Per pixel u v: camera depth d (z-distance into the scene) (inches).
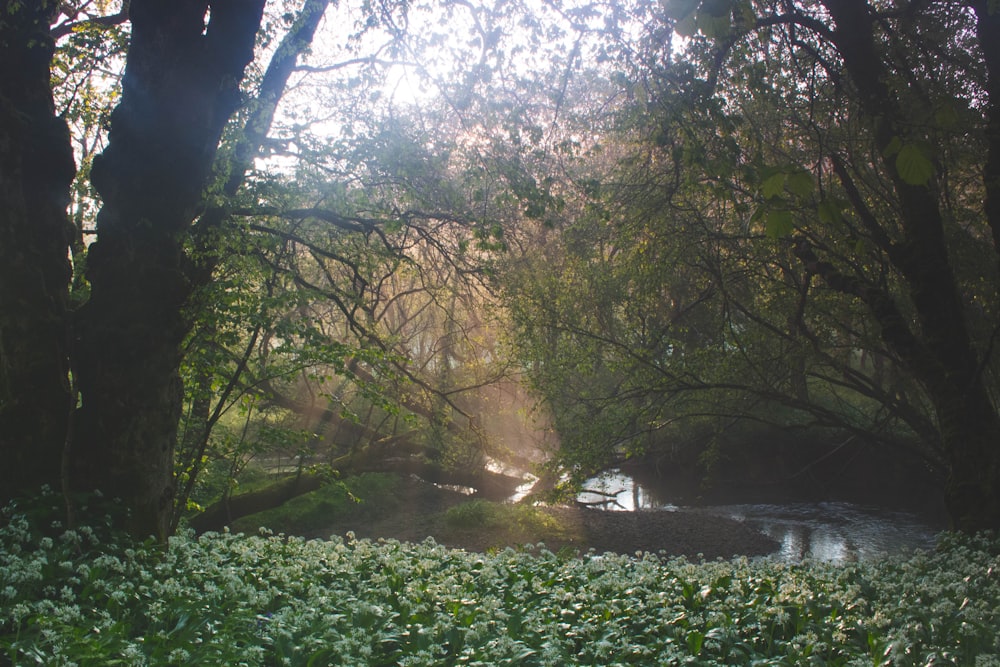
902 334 491.2
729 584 350.6
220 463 714.8
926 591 322.0
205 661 228.1
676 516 899.4
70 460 348.2
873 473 1028.5
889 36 506.6
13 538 302.0
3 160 343.0
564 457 642.8
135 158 364.2
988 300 589.3
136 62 369.1
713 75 448.8
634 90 470.0
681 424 739.4
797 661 250.7
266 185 426.0
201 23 380.2
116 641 227.3
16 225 349.1
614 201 611.2
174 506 420.5
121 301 358.9
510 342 681.6
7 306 347.9
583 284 666.8
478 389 810.2
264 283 444.8
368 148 462.3
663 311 720.3
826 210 185.3
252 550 365.1
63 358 360.2
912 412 617.3
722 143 422.6
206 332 410.9
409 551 412.2
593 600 318.0
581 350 631.8
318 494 880.3
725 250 654.5
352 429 983.0
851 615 294.7
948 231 576.1
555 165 545.0
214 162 408.5
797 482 1042.7
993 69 458.0
